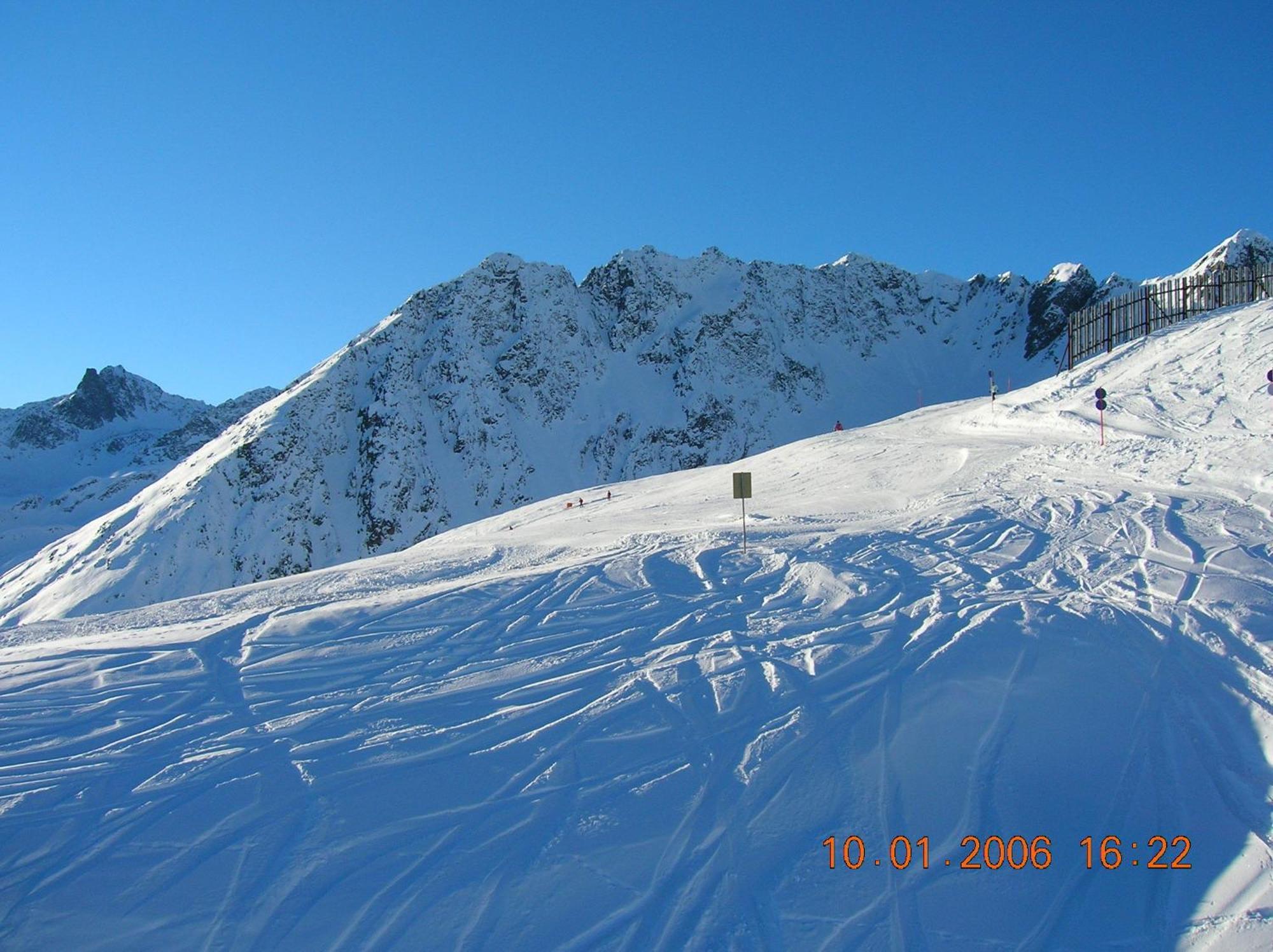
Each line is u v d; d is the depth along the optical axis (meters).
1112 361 30.86
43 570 116.44
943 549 14.17
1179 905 5.96
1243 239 140.25
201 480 127.75
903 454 28.80
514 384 172.50
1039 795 7.12
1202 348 26.88
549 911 5.89
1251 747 7.48
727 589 12.74
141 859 6.47
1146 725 7.96
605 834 6.64
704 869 6.30
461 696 9.10
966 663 9.13
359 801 7.11
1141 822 6.79
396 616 12.02
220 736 8.38
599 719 8.36
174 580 113.00
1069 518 15.30
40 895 6.15
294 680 9.79
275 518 129.38
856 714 8.23
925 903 6.00
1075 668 8.94
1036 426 27.20
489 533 30.56
